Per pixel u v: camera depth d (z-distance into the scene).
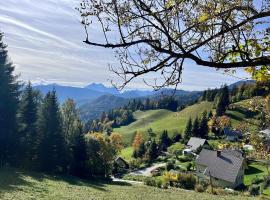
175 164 100.44
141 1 3.30
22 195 34.97
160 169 98.88
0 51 56.03
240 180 80.81
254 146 13.34
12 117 57.03
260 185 64.69
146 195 53.00
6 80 56.22
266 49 3.99
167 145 135.50
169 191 61.41
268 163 14.44
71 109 77.50
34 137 62.59
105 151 73.31
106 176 73.38
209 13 3.63
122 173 98.06
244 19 3.79
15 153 59.03
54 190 43.00
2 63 56.19
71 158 68.38
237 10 3.66
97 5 3.25
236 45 3.85
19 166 59.97
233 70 4.09
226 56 3.81
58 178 57.66
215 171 82.88
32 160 61.81
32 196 35.53
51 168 63.28
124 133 193.38
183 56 3.32
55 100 65.06
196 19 3.60
